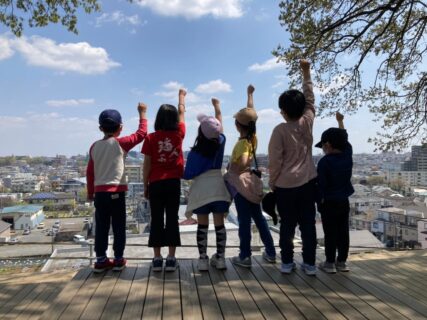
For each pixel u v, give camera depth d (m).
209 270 3.42
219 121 3.60
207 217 3.42
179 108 3.72
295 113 3.28
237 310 2.54
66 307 2.59
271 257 3.71
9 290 4.51
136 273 3.33
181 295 2.81
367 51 8.24
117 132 3.56
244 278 3.20
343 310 2.55
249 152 3.43
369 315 2.46
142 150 3.40
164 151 3.38
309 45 8.10
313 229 3.31
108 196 3.35
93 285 3.01
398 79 8.41
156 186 3.36
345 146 3.49
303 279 3.20
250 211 3.51
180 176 3.45
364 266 4.22
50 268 7.96
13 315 3.72
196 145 3.44
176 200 3.42
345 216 3.47
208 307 2.59
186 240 9.17
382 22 8.37
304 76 3.57
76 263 8.50
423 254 4.99
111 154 3.42
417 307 2.61
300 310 2.54
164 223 3.43
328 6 7.93
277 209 3.35
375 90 8.52
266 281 3.13
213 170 3.43
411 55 8.21
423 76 8.26
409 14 7.59
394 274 3.94
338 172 3.42
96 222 3.40
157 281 3.12
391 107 8.58
